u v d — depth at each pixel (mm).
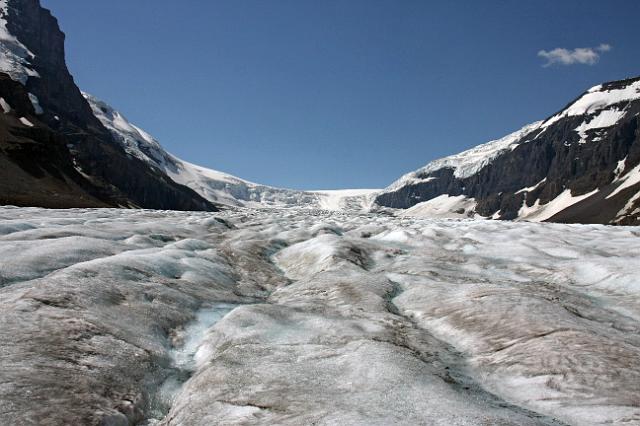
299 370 10234
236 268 24266
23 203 88250
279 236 36344
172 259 20812
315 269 23859
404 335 13172
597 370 10250
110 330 11797
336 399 8773
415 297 17312
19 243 20141
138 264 18156
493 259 27156
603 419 8406
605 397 9180
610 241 32750
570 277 21906
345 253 25312
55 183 121750
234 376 9984
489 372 11008
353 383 9492
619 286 19594
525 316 13766
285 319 14141
